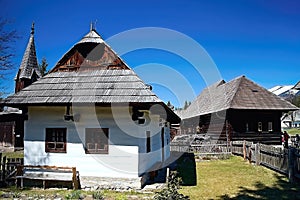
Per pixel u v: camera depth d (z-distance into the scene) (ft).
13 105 32.99
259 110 70.38
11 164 35.14
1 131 82.69
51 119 33.73
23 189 31.50
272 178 35.55
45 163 33.24
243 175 38.50
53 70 36.55
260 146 44.96
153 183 34.45
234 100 70.03
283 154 36.27
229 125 68.85
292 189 29.84
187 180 36.06
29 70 81.87
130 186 31.19
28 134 34.01
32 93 33.60
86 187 31.89
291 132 153.28
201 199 27.25
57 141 33.45
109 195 28.73
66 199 26.91
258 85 78.43
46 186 32.45
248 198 27.12
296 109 70.33
